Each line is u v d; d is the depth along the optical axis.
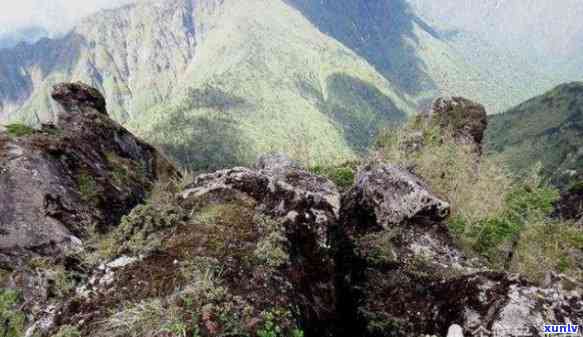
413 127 16.98
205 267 5.31
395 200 9.51
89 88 13.99
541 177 12.68
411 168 12.42
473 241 10.14
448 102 16.88
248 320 4.66
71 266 5.93
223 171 7.68
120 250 5.88
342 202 10.20
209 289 4.93
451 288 6.96
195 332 4.41
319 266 6.51
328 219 7.00
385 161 13.89
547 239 10.60
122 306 5.02
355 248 8.38
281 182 7.18
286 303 5.17
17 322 5.64
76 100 13.20
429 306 7.00
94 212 9.70
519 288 6.16
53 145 10.34
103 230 9.51
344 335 6.90
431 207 9.27
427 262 8.36
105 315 4.96
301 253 6.40
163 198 7.77
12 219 8.52
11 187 8.83
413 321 6.92
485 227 10.49
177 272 5.32
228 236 5.99
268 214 6.71
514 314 5.76
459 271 8.17
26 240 8.37
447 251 8.93
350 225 9.58
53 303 5.50
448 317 6.49
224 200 6.96
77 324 4.93
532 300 5.94
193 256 5.58
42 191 9.02
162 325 4.54
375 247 8.58
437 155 12.59
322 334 5.88
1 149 9.50
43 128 11.52
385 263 8.16
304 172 8.72
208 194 7.10
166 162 14.86
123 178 11.55
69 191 9.62
